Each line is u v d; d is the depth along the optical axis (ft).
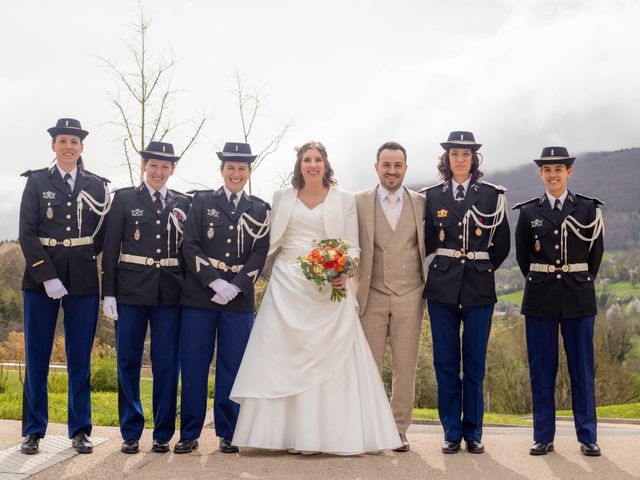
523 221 17.61
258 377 16.89
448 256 17.53
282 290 17.43
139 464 15.57
